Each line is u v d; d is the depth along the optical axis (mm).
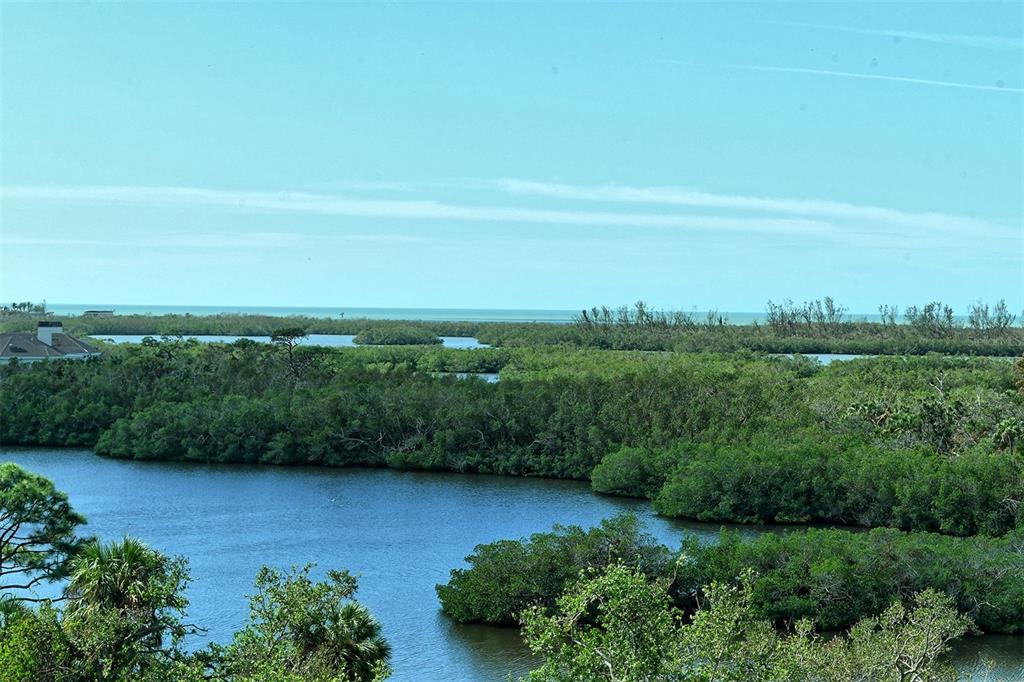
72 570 41812
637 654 25094
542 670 25688
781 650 31922
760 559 63812
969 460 93375
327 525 87125
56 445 129000
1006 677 51938
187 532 83375
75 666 31078
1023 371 121375
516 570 61781
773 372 164250
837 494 93062
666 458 102750
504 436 119125
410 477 113938
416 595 67375
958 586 60719
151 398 130875
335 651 36562
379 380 139000
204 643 54969
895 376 154500
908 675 38094
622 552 62781
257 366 148250
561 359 197750
